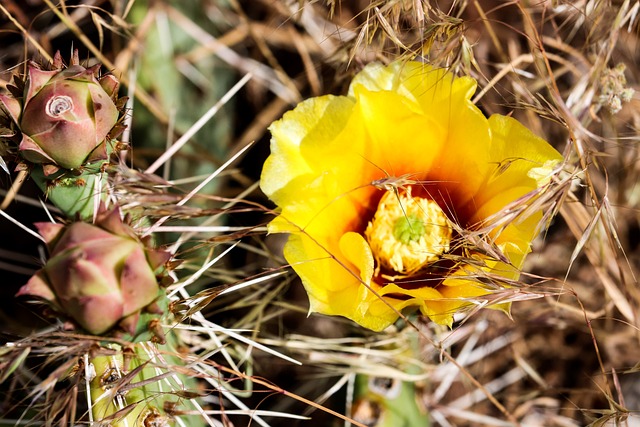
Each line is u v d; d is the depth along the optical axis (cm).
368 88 40
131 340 36
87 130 37
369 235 41
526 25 49
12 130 37
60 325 39
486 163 39
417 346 44
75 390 38
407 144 40
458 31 42
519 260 39
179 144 44
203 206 48
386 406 42
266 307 50
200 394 39
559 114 44
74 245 35
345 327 48
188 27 47
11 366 36
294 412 49
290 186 39
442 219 40
